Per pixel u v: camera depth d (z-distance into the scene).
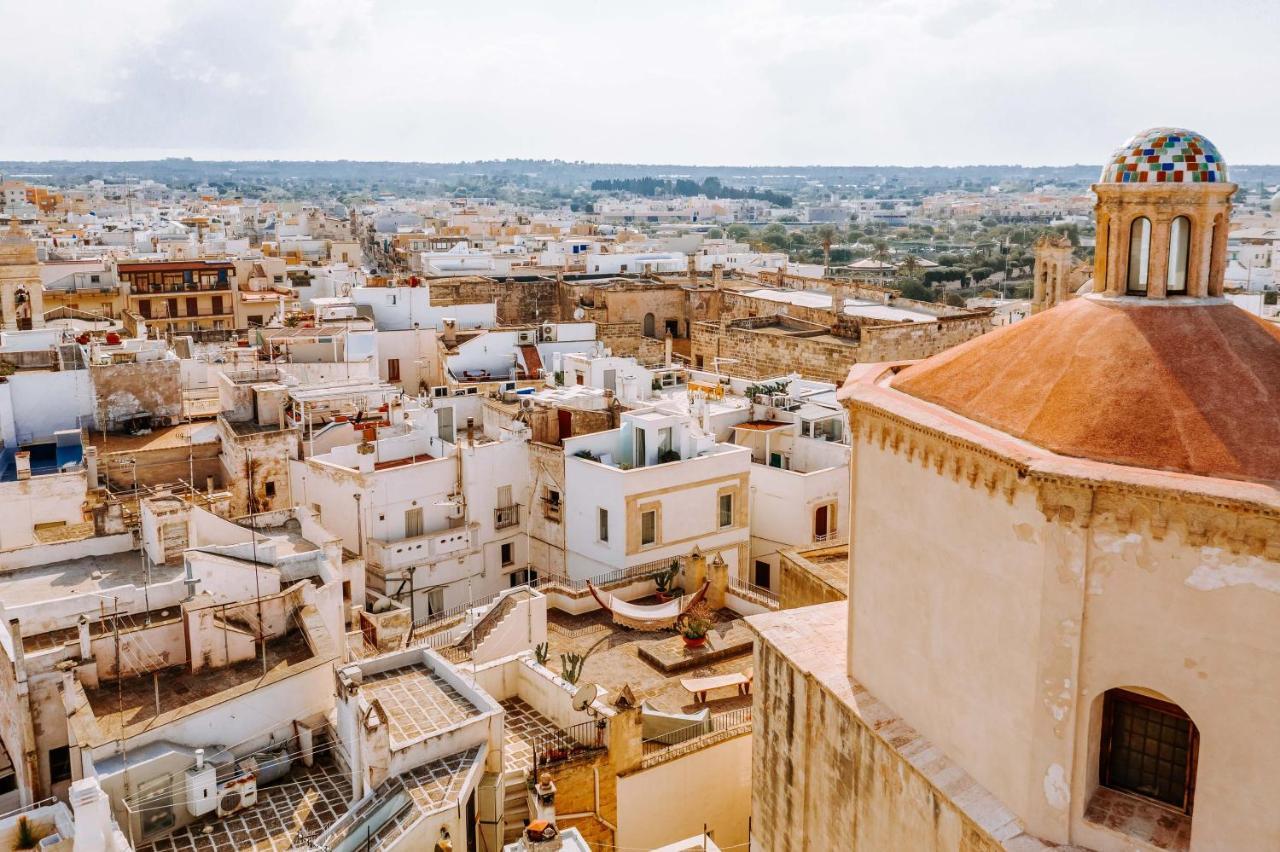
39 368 61.09
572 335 81.56
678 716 31.22
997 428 17.77
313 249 154.75
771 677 23.73
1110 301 18.48
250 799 26.69
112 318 94.56
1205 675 14.92
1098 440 16.22
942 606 18.69
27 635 30.31
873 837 20.30
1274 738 14.36
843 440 57.06
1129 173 18.02
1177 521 14.84
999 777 17.52
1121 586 15.55
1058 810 16.56
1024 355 18.78
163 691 28.48
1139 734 16.81
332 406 58.22
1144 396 16.56
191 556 31.98
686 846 26.14
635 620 38.12
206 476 51.78
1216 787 15.01
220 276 107.12
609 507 48.62
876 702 20.73
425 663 31.44
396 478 49.22
